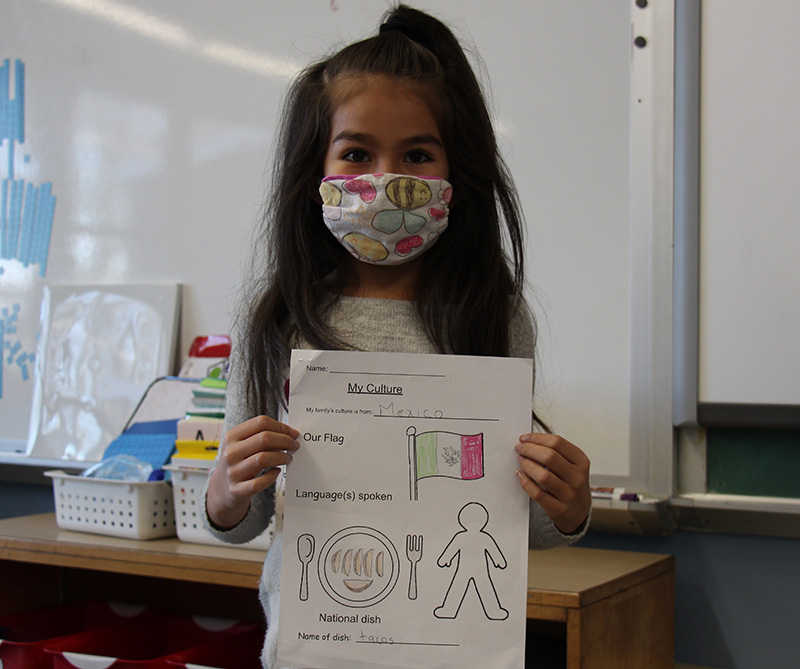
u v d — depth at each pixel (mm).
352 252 792
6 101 1891
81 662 1153
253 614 1594
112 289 1751
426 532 681
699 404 1269
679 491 1312
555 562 1180
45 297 1817
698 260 1277
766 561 1274
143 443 1418
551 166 1408
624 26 1365
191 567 1175
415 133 758
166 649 1496
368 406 695
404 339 785
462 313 794
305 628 674
